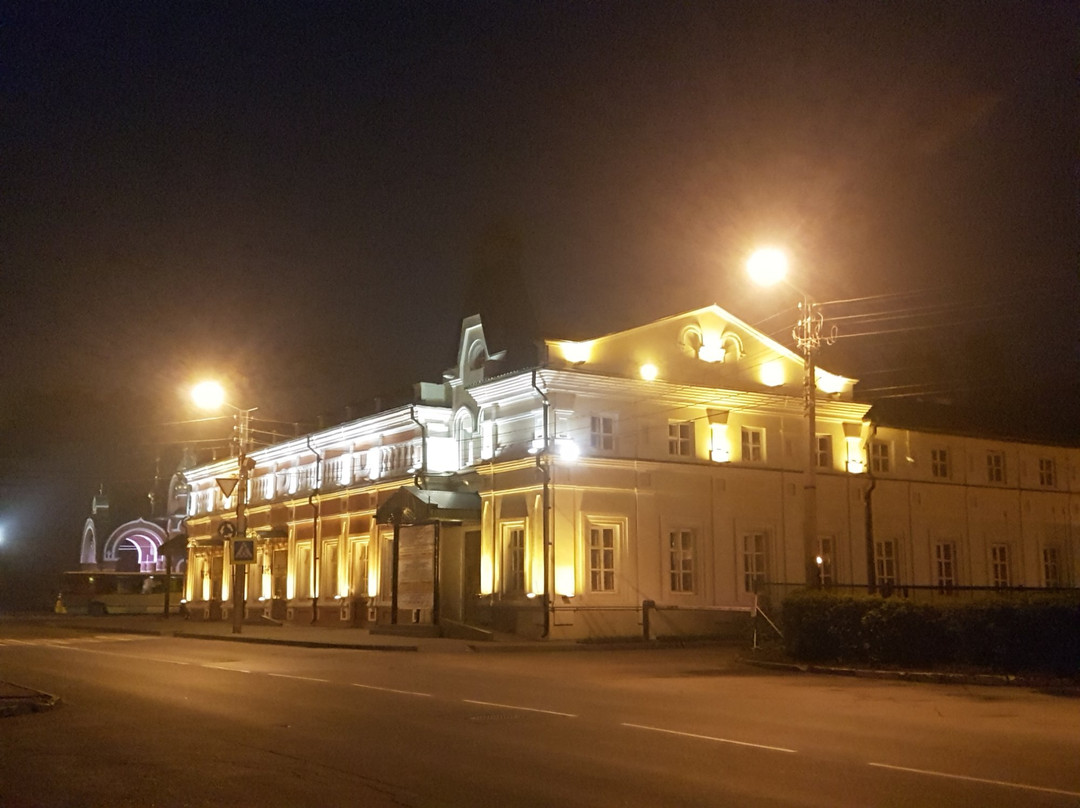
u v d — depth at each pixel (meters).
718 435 35.44
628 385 33.62
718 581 34.53
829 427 38.72
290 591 46.44
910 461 40.59
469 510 34.91
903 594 24.72
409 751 11.43
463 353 38.00
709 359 35.72
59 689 18.14
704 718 14.11
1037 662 19.34
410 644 30.44
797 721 13.81
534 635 31.59
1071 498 45.09
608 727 13.20
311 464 47.22
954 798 8.93
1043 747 11.66
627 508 33.19
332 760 10.91
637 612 32.75
